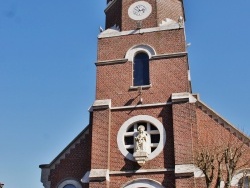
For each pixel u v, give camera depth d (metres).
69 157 28.00
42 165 28.14
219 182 22.34
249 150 25.52
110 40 30.05
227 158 23.11
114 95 27.88
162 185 24.36
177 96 26.56
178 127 25.56
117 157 25.78
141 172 24.95
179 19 29.58
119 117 27.08
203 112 27.17
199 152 24.80
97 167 25.42
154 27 29.91
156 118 26.47
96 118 27.03
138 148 25.36
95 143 26.17
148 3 31.17
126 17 30.92
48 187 27.39
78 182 27.05
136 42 29.50
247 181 24.64
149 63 28.50
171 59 28.28
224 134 26.31
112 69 28.88
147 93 27.45
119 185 24.95
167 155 25.16
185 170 23.98
